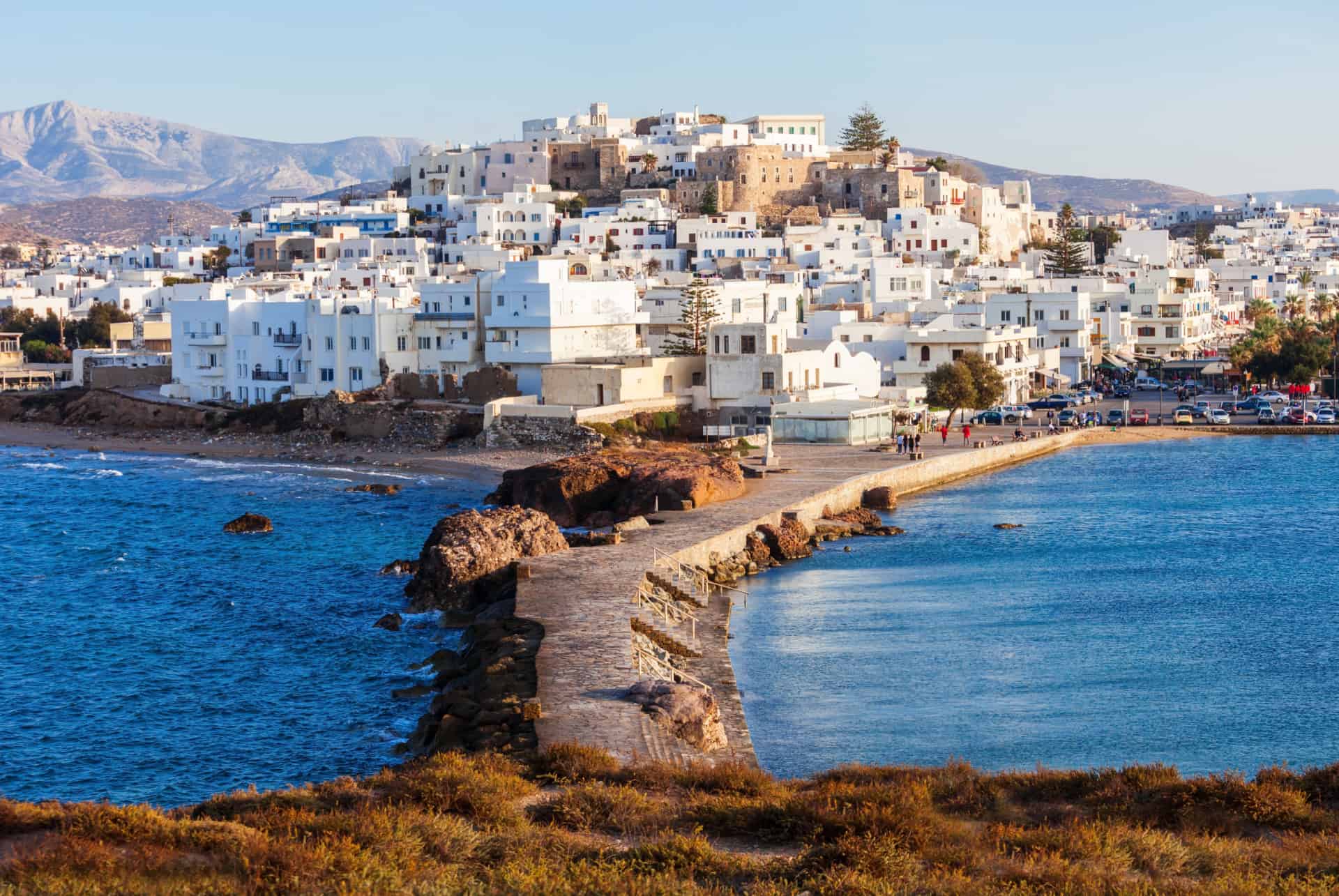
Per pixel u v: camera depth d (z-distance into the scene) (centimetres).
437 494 13550
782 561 10219
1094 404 19775
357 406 16875
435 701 6562
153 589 9775
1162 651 7712
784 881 3881
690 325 18025
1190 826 4412
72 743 6544
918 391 17362
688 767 5181
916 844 4172
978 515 12138
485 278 17638
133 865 3781
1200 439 17288
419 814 4284
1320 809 4572
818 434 15038
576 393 15725
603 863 3975
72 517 12862
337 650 7988
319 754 6294
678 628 7906
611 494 11806
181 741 6538
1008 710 6675
